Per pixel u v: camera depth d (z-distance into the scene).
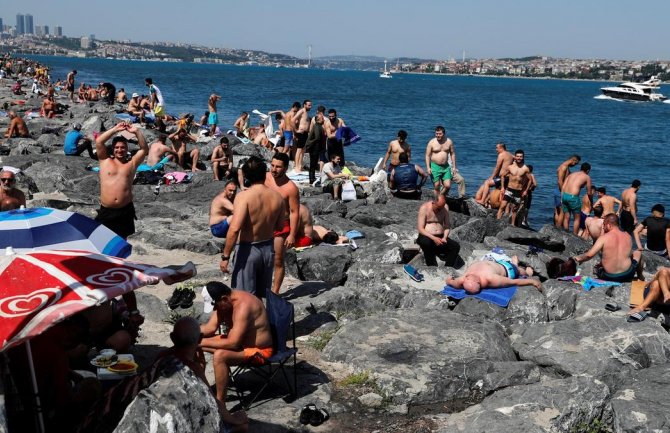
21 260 5.35
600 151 49.19
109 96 44.75
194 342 5.70
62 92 57.59
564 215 19.36
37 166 18.77
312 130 19.72
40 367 5.59
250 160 7.82
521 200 18.77
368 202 18.28
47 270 5.27
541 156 44.44
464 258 12.68
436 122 66.12
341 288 10.16
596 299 9.58
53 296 4.95
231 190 11.38
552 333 8.59
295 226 9.26
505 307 9.75
